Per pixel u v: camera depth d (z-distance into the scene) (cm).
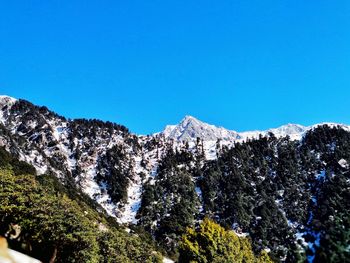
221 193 18562
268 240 13450
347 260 1009
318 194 16300
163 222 15238
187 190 18675
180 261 6309
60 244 4609
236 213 15862
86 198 16750
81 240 4656
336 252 1013
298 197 16638
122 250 6062
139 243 7312
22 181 5259
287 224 14425
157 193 18488
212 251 6197
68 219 4709
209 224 6638
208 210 16838
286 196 17150
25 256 3538
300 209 15362
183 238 6475
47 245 4659
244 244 7162
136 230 14175
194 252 6178
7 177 5116
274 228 14100
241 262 6694
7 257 2895
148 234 14212
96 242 5181
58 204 4950
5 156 13000
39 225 4503
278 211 15675
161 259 7406
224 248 6381
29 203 4691
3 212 4591
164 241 14200
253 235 14200
